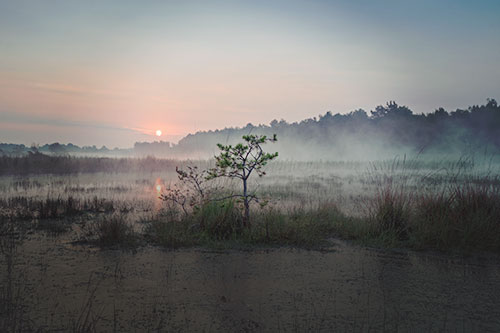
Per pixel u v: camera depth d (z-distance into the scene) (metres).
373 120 76.12
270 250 6.03
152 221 7.98
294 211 8.48
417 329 3.34
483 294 4.20
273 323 3.43
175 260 5.43
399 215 7.18
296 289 4.31
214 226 6.94
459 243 6.25
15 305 3.78
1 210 9.29
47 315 3.56
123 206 10.12
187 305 3.83
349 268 5.11
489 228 6.39
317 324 3.42
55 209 8.80
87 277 4.66
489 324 3.45
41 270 4.92
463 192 7.49
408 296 4.12
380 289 4.33
